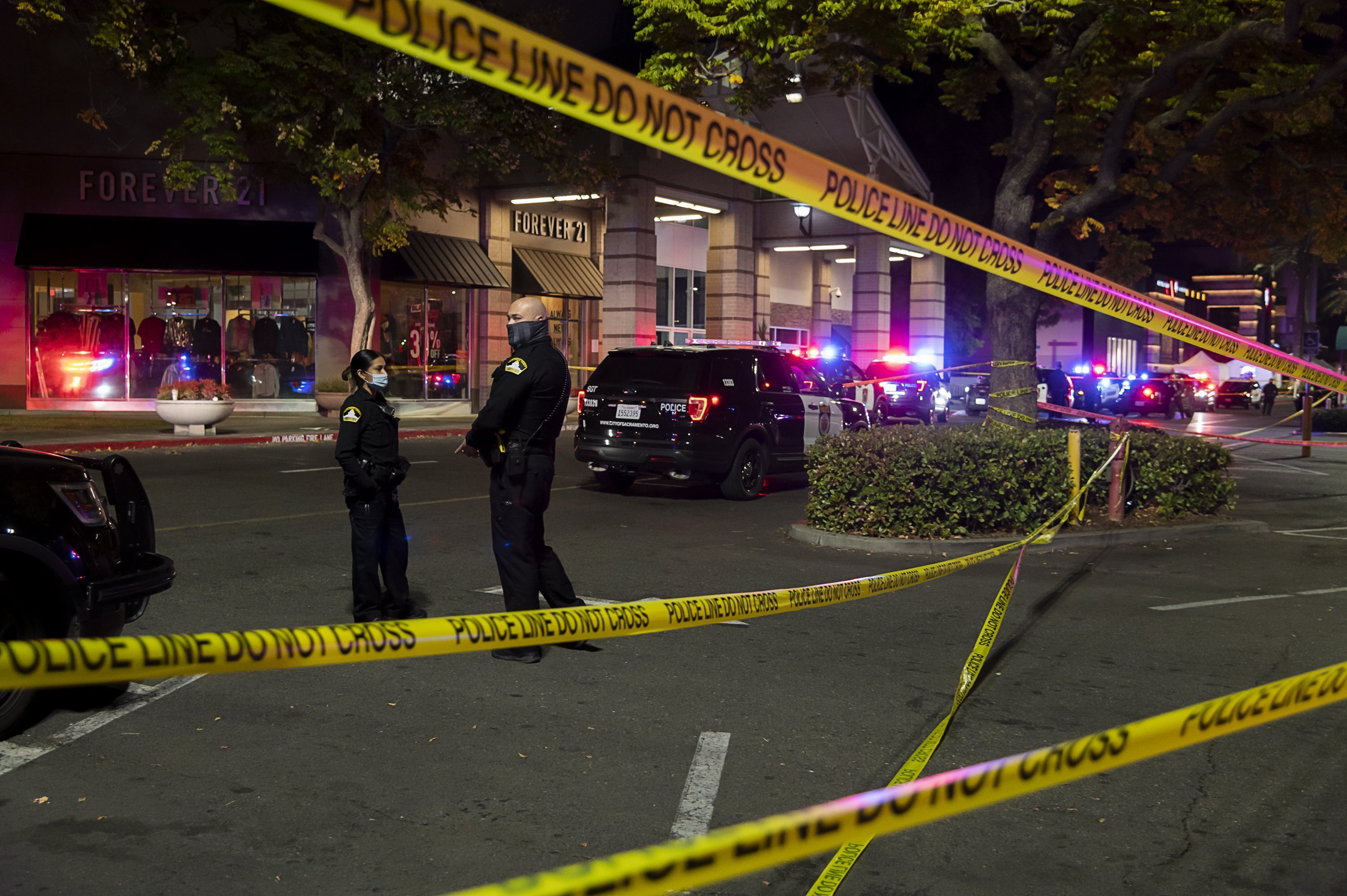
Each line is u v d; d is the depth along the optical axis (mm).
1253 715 1932
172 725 5051
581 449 13734
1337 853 3852
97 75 26719
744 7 13258
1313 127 14359
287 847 3783
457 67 1377
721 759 4723
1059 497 11070
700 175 33719
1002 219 13805
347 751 4746
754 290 37812
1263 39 11898
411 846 3811
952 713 4492
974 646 6590
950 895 3510
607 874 1363
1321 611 7879
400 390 30250
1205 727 1867
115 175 27234
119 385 28016
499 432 6285
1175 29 12719
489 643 2375
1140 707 5512
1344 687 2094
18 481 4816
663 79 14680
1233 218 16094
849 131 33000
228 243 27625
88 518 5047
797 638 6852
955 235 2234
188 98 21875
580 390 35375
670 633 6945
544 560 6590
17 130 26672
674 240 37344
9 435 19516
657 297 36719
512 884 1322
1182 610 7824
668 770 4578
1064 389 32062
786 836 1492
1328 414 30406
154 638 1699
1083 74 13406
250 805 4141
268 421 25594
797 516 12375
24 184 26906
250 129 23453
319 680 5793
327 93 22219
